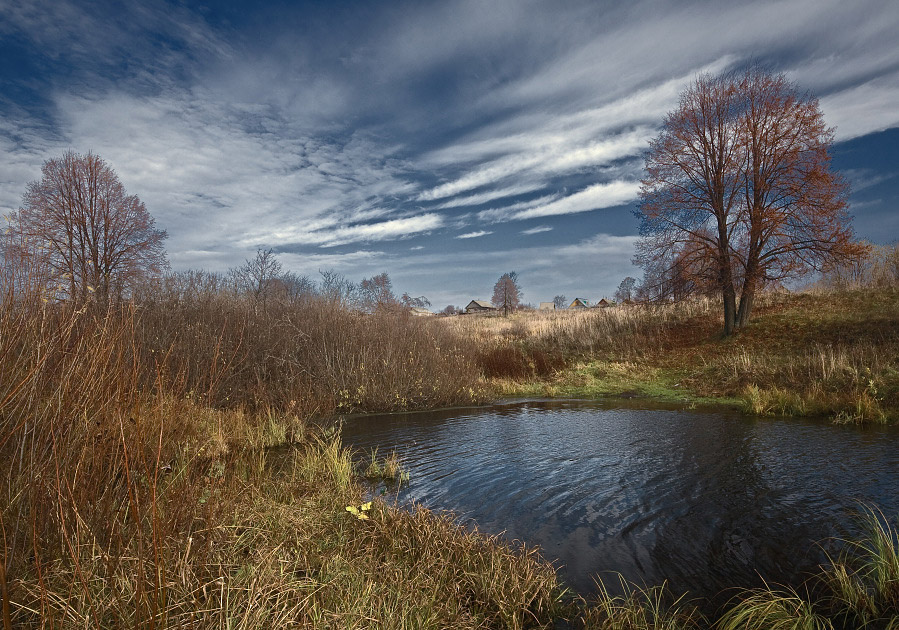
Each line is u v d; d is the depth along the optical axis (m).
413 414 14.45
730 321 23.33
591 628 3.62
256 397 11.61
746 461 8.14
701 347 22.94
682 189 23.50
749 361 18.42
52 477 3.15
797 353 18.69
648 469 7.97
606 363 23.33
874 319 19.86
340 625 2.86
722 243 23.22
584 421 12.77
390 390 15.36
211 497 3.76
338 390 14.86
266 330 15.20
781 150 21.83
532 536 5.46
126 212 26.80
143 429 3.56
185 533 3.38
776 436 9.90
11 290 3.64
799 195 21.25
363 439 10.81
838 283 27.03
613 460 8.61
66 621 2.43
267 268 17.97
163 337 11.73
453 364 18.47
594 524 5.78
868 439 9.22
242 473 5.80
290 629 2.73
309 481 6.58
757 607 3.67
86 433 3.38
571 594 4.20
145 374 4.64
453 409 15.50
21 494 3.05
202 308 14.41
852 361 15.25
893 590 3.82
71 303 3.99
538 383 21.20
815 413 12.04
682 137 23.06
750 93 22.38
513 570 4.16
